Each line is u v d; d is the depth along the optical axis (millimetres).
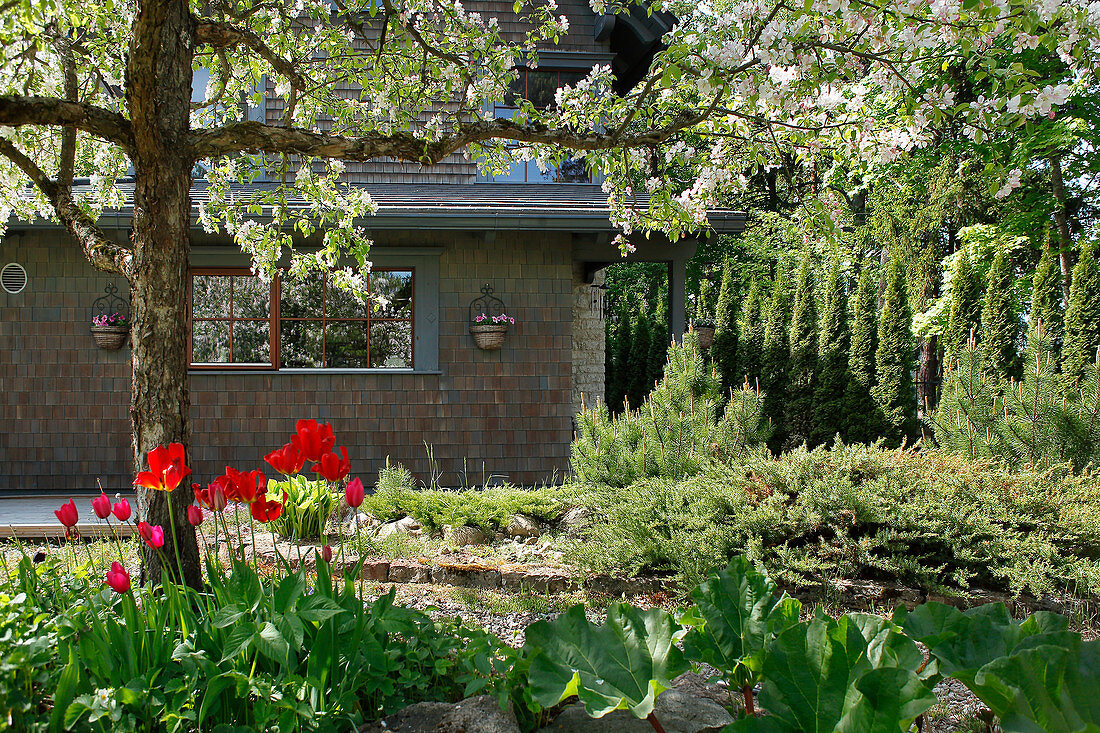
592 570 4375
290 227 7508
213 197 4805
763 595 2045
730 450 5895
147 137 3020
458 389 7980
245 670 2139
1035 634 1729
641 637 1938
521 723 2141
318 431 2477
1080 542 4277
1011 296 8711
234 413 7723
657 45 8781
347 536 5254
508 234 8023
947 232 14375
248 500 2455
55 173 4676
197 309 7730
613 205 4688
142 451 3115
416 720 2141
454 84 4820
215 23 3799
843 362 9062
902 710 1415
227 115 5121
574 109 4664
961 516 4227
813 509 4324
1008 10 2742
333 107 4875
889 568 4039
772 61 3166
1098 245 10664
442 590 4297
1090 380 5766
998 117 3062
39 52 3998
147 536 2453
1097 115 9414
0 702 1830
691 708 2264
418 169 8898
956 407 6266
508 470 8016
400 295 8016
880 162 3793
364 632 2365
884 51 3342
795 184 16734
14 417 7453
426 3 4891
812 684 1617
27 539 5574
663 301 14516
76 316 7496
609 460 5879
